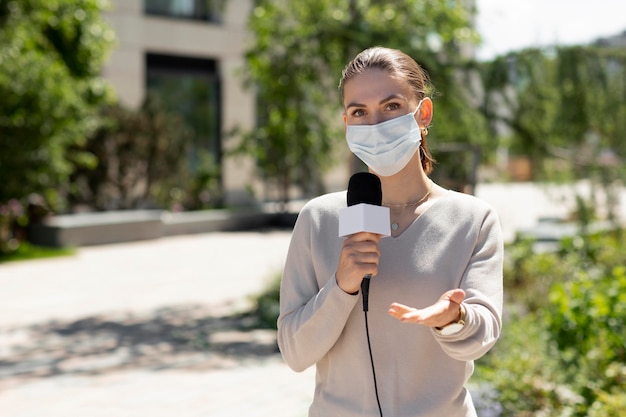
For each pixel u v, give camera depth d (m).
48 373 5.89
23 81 12.52
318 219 1.80
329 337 1.66
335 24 7.61
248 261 12.45
